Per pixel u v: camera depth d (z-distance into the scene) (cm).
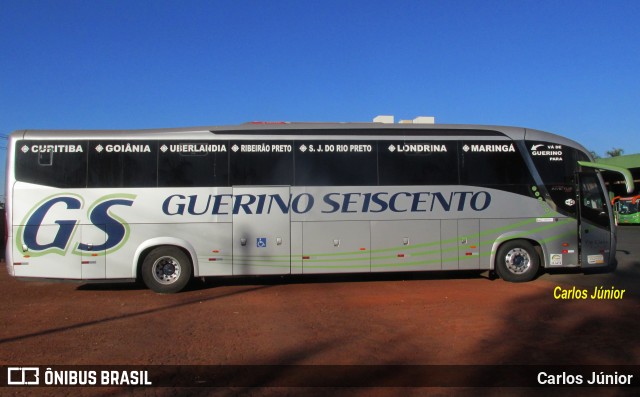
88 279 1084
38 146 1095
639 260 1688
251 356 662
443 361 637
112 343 727
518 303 973
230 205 1121
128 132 1116
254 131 1141
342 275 1352
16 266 1076
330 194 1145
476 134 1194
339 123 1170
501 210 1186
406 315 883
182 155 1120
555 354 661
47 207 1084
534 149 1205
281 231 1130
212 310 943
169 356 665
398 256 1153
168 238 1104
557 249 1195
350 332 775
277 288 1177
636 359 641
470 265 1175
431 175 1173
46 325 838
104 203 1094
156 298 1069
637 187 4469
